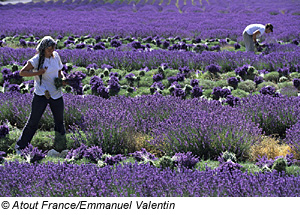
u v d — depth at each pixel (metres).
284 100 14.70
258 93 17.67
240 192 8.17
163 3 81.69
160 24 41.78
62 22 44.38
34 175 9.06
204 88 18.61
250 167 10.32
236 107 14.58
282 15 52.62
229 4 75.50
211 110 14.04
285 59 21.97
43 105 11.99
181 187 8.30
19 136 12.72
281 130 13.55
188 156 10.46
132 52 24.03
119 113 13.38
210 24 42.66
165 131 12.07
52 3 80.44
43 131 13.52
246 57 22.53
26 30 36.41
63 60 23.77
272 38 28.97
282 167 9.66
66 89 17.09
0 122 14.21
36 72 11.30
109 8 69.12
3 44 31.36
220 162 10.48
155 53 23.58
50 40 11.21
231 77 18.67
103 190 8.11
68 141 12.58
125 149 12.08
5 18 49.12
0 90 17.91
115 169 9.41
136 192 8.19
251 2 79.56
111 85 17.91
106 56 23.47
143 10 65.75
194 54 23.67
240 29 38.34
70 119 14.19
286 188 8.15
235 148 11.27
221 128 11.73
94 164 9.98
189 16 53.56
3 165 10.23
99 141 12.09
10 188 8.51
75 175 8.84
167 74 20.69
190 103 14.77
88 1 83.06
